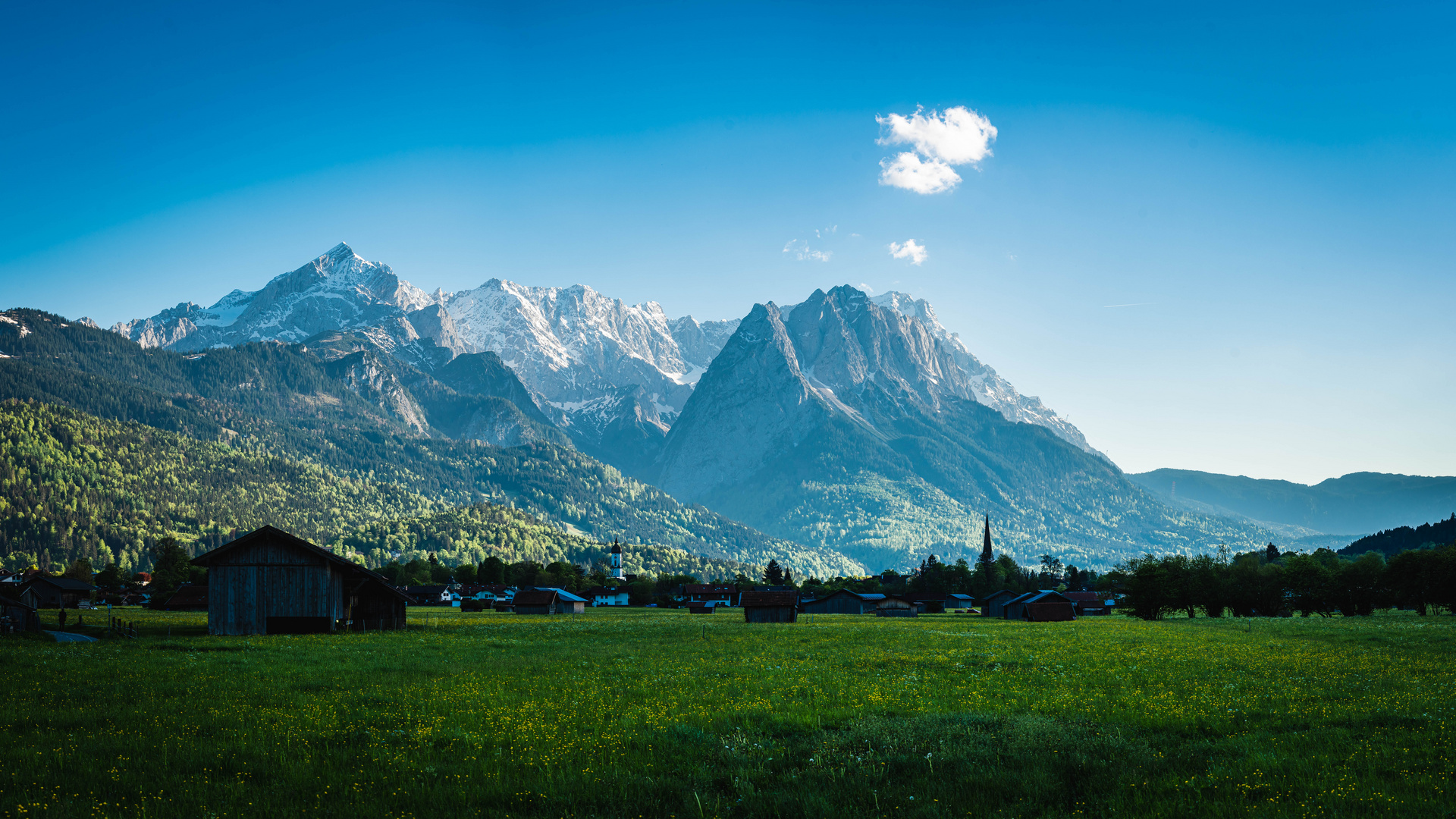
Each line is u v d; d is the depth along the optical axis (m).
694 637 73.88
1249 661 48.97
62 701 32.31
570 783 20.83
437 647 59.28
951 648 61.28
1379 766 21.94
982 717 28.98
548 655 53.03
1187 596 131.12
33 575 148.12
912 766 22.81
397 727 27.61
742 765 22.97
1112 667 45.91
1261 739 25.30
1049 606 129.38
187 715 29.20
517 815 18.70
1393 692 34.06
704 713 30.27
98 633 70.19
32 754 22.97
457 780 21.14
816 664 48.50
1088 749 24.39
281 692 34.81
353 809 18.95
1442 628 83.38
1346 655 52.16
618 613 162.12
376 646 59.44
